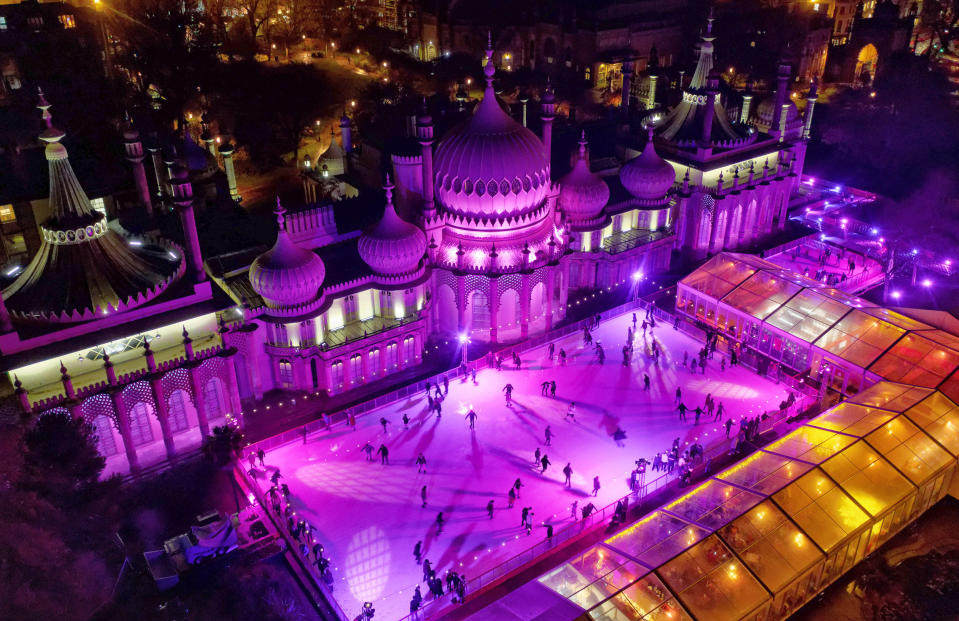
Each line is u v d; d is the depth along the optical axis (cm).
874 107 11975
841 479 4966
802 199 9956
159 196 8312
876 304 7581
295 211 6731
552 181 7981
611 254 7869
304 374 6456
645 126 9006
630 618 4084
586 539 5094
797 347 6831
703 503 4819
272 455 5791
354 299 6694
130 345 5491
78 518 4472
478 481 5572
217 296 5881
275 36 16538
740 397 6481
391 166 7506
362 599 4647
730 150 8612
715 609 4222
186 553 4684
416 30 16125
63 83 10488
